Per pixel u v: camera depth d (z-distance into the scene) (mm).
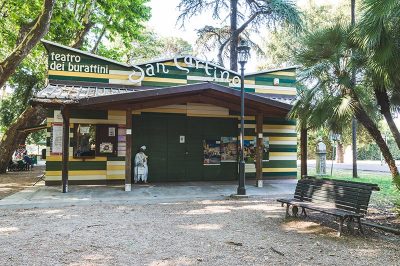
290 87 16344
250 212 8703
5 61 12328
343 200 6887
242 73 11406
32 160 24062
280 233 6637
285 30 23516
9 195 10828
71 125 13250
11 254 5246
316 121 8812
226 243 5938
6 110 25203
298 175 19016
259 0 22156
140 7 19594
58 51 13469
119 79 14008
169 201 10328
